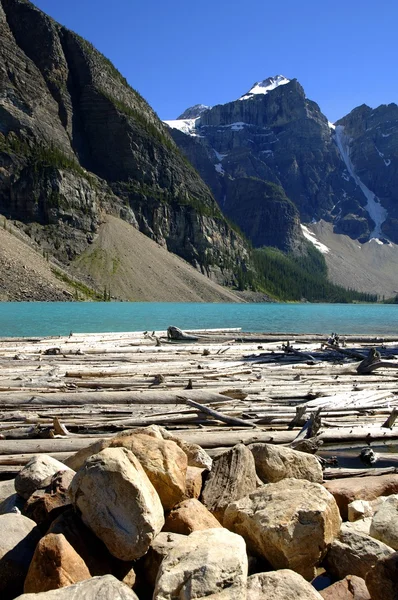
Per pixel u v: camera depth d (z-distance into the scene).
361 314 93.62
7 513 4.93
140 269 148.12
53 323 47.72
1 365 17.14
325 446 10.20
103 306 92.00
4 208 140.88
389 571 4.04
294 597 3.77
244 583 3.75
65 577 3.89
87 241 148.38
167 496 5.04
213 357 20.83
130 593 3.69
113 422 10.20
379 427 10.93
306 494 5.12
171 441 5.81
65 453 8.28
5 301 95.94
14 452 8.43
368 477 7.49
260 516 4.82
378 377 17.27
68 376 15.15
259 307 126.00
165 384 13.95
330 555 4.84
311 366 18.86
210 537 4.18
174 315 67.81
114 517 4.28
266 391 13.94
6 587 4.16
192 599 3.54
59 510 4.78
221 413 11.30
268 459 6.35
